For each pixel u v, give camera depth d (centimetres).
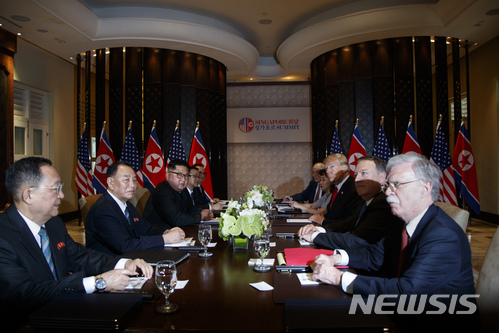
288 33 700
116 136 653
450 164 591
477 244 507
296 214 379
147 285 152
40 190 156
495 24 548
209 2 567
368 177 239
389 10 555
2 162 559
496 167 656
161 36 594
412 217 152
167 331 111
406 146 595
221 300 136
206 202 518
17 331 114
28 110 643
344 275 146
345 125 655
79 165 657
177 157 654
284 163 894
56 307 123
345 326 107
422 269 135
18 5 470
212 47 640
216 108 730
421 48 614
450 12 530
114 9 587
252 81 897
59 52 648
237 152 898
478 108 698
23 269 149
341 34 597
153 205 329
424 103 620
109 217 224
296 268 171
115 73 650
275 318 120
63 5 500
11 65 571
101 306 123
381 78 625
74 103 771
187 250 213
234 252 210
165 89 666
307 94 886
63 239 179
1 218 157
